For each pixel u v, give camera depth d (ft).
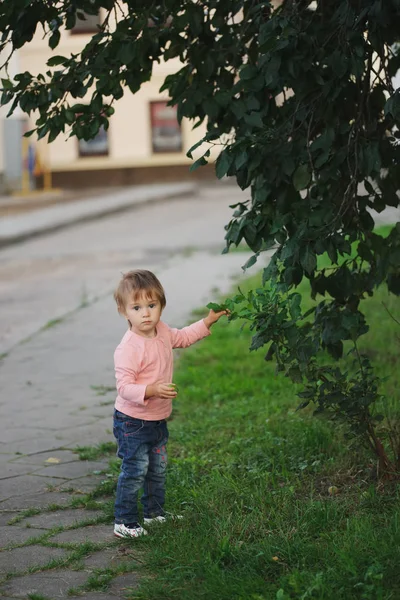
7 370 36.52
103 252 72.49
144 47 19.83
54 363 37.24
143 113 139.44
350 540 16.70
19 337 43.11
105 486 21.97
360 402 18.81
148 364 18.38
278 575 16.07
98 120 20.52
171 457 23.86
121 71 20.86
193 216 95.35
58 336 42.29
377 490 19.65
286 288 18.04
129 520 18.67
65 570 17.30
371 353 32.07
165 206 107.55
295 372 18.58
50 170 139.85
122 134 140.67
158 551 17.38
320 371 18.99
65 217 94.53
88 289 55.62
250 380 31.09
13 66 121.08
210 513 18.88
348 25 17.93
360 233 18.95
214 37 21.22
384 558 15.84
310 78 18.51
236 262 62.28
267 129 19.21
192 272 58.39
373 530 17.04
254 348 18.04
